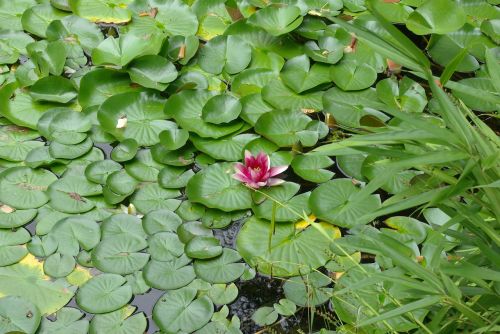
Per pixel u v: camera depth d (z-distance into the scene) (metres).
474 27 3.09
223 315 2.04
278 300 2.11
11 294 2.05
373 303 2.02
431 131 1.57
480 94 1.72
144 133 2.60
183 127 2.58
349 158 2.54
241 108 2.64
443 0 2.98
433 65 3.01
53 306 2.04
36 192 2.37
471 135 1.59
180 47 2.93
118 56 2.83
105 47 2.85
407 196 1.92
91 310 2.03
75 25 3.04
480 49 3.00
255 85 2.83
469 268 1.52
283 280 2.16
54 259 2.17
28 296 2.06
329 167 2.54
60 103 2.74
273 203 2.26
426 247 2.20
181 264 2.17
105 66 2.75
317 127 2.63
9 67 2.92
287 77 2.83
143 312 2.05
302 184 2.48
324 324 2.06
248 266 2.19
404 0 3.29
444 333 1.77
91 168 2.44
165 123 2.64
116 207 2.35
